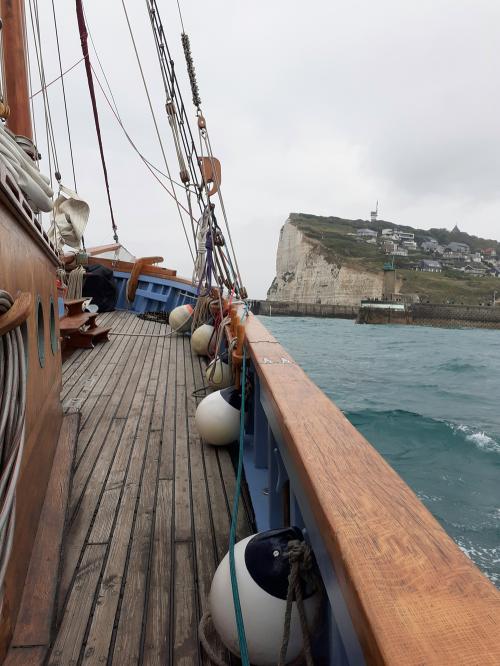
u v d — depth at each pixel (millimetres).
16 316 1379
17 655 1752
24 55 4180
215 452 3746
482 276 153125
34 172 2594
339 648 1270
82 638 1929
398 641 634
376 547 845
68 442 3531
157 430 4172
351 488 1077
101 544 2564
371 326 81375
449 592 723
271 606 1506
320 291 123250
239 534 2695
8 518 1262
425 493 8078
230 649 1654
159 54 5965
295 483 1407
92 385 5492
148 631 1975
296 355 33188
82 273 9312
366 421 13406
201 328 6988
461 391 19484
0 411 1378
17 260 1982
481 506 7547
